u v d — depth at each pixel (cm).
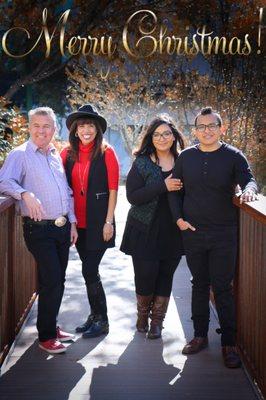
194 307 461
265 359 358
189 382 406
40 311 457
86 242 485
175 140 484
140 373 421
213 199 427
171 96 1575
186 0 1357
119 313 568
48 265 447
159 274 498
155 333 493
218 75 1391
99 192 484
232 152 426
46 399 380
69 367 432
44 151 454
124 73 1770
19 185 438
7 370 426
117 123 1908
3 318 431
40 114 449
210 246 432
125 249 496
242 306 444
